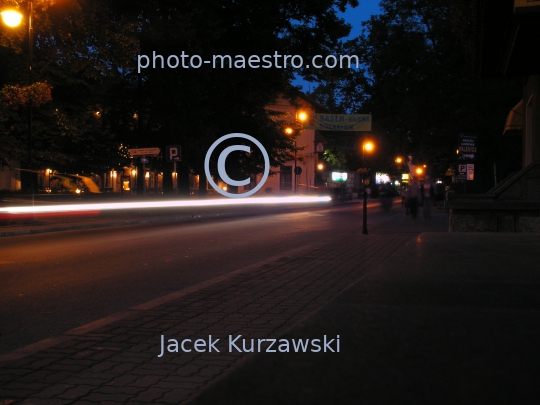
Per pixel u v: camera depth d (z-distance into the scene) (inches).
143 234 746.2
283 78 1306.6
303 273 372.2
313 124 2081.7
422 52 1765.5
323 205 1843.0
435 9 1792.6
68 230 830.5
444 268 264.4
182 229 832.9
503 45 624.7
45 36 1021.2
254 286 326.0
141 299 317.7
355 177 3442.4
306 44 1327.5
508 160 1638.8
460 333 142.3
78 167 1320.1
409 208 1111.6
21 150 1079.0
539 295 197.2
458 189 1749.5
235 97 1350.9
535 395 97.8
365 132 2025.1
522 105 962.1
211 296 298.0
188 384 165.8
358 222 979.9
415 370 111.7
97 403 150.3
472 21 880.3
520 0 435.5
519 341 134.3
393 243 569.9
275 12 1272.1
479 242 389.4
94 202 1096.8
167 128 1280.8
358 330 145.8
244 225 916.0
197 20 1138.7
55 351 201.0
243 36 1253.7
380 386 102.2
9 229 783.1
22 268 438.9
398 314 165.8
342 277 353.4
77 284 366.6
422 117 1796.3
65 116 1142.3
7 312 284.5
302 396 96.7
